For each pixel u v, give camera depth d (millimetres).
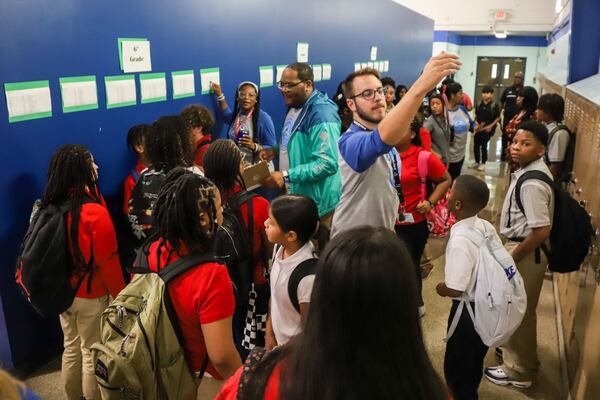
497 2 13477
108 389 1379
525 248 2355
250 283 2176
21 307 2484
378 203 1987
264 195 3771
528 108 5738
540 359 2902
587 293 2391
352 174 1928
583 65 4508
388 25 7871
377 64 7531
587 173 2865
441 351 2967
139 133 2822
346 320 726
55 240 1983
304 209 1846
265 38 4285
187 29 3305
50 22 2367
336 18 5793
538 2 13141
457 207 2115
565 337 2906
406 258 753
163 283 1421
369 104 1913
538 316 3387
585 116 3100
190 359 1510
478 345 2139
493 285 2010
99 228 2035
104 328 1434
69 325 2209
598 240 2297
